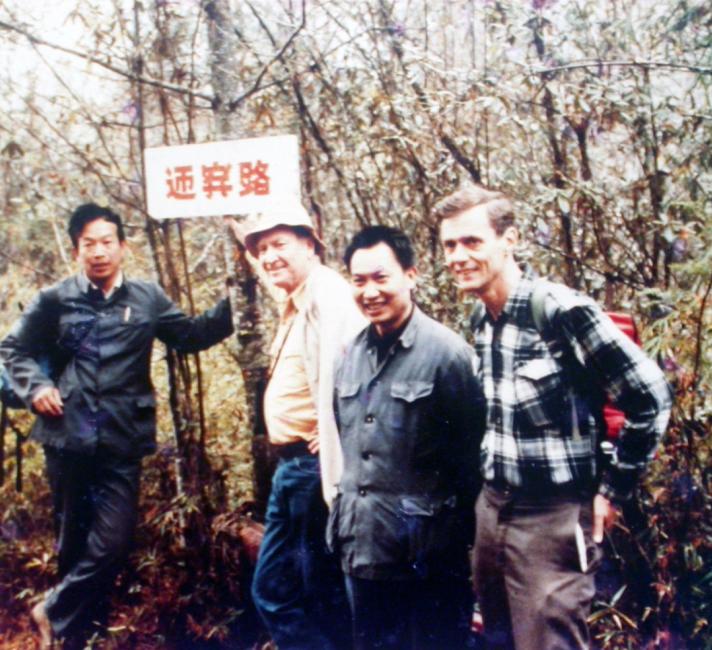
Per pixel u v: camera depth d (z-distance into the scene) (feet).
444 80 10.93
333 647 9.65
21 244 14.64
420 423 7.75
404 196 10.94
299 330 9.29
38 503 13.41
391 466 7.81
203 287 12.86
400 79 11.03
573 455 7.20
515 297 7.27
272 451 11.25
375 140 10.68
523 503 7.34
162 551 11.76
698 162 10.09
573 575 7.22
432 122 10.36
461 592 8.21
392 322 7.93
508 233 7.32
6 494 13.33
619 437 7.11
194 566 11.44
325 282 9.16
